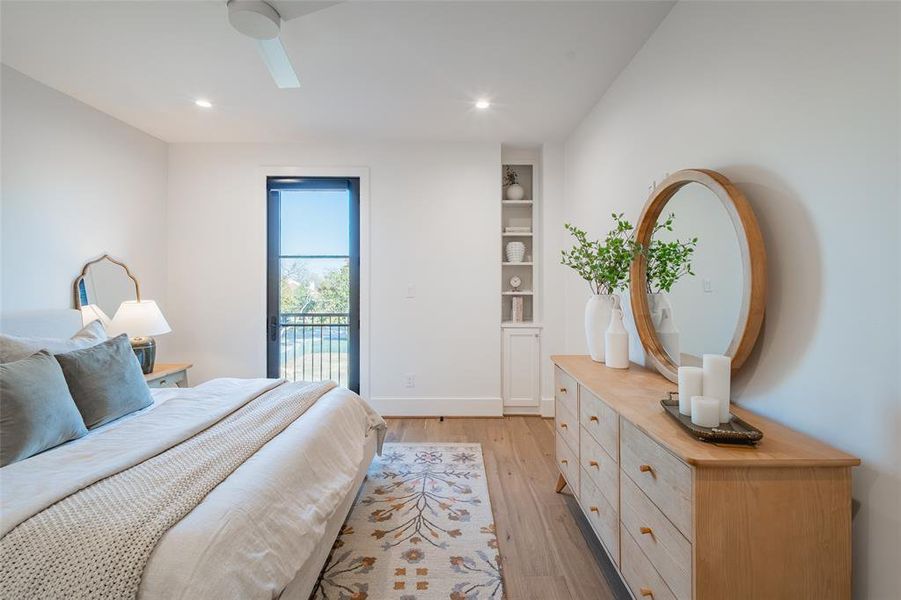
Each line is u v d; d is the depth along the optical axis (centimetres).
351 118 310
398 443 308
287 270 373
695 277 161
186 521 100
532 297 404
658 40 197
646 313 200
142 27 197
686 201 168
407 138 356
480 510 212
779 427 119
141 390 201
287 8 169
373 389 370
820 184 110
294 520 126
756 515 96
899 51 91
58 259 261
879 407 95
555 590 156
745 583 96
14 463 131
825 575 97
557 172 367
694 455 98
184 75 244
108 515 98
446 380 371
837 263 105
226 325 365
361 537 188
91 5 180
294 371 375
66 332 250
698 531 95
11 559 87
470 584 159
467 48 215
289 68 207
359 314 372
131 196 320
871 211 97
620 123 242
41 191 250
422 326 370
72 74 241
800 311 117
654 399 150
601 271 211
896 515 91
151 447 137
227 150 362
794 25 119
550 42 209
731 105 146
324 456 166
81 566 87
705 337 154
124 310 271
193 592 87
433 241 369
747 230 126
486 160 368
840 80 104
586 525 199
